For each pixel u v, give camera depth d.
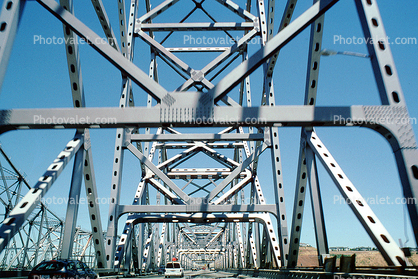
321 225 10.73
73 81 11.11
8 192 26.45
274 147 19.17
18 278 9.88
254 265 27.12
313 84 10.61
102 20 14.21
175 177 30.56
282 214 18.23
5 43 8.00
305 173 11.98
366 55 8.25
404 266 6.75
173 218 21.78
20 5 8.56
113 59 8.55
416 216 6.97
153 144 27.16
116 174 18.50
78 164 11.02
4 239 6.98
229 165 26.42
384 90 7.82
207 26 20.91
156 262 37.47
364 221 7.42
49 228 41.25
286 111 7.86
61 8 9.00
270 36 19.45
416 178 7.21
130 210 18.33
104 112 7.95
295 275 13.16
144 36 19.80
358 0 8.60
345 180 8.46
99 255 14.40
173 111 7.93
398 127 7.63
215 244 80.44
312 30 10.37
